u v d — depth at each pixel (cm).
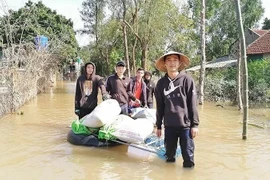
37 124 969
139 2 2623
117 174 523
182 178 507
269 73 1634
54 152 652
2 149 672
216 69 2534
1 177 510
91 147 688
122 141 673
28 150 666
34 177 511
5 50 1241
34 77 1786
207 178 508
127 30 3039
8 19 1255
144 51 2736
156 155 625
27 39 1995
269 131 888
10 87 1179
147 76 931
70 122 1013
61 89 2603
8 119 1055
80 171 538
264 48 2319
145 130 670
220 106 1498
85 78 827
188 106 534
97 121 686
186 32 3083
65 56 2964
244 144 736
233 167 564
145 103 876
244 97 780
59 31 3181
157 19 2639
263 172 540
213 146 714
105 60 3869
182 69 564
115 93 792
